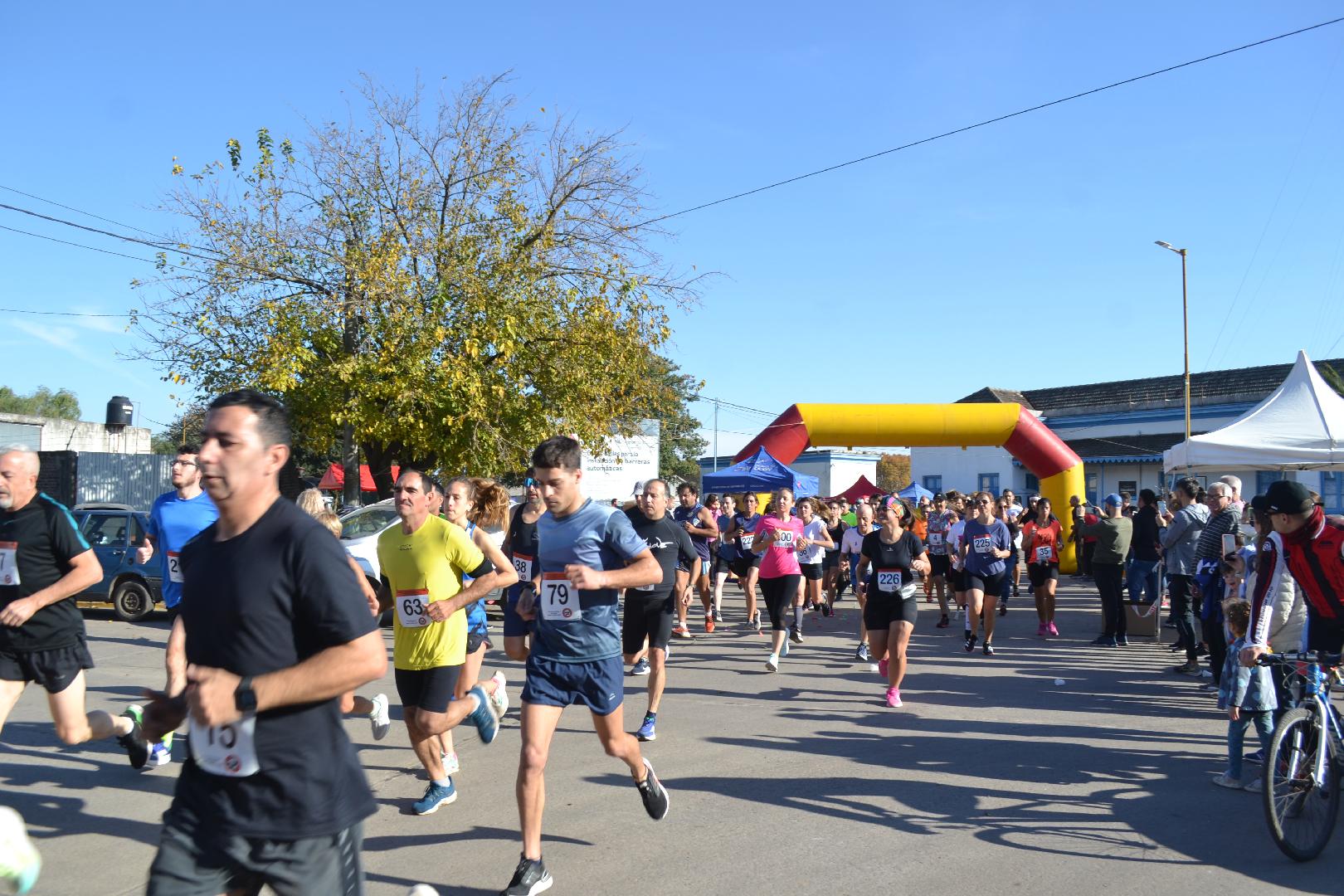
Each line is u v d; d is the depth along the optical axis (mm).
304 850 2533
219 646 2512
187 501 6621
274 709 2490
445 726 5414
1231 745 6133
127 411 29031
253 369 18500
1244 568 7523
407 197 19828
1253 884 4566
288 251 19328
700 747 7090
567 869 4695
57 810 5547
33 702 8352
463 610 5465
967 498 19344
